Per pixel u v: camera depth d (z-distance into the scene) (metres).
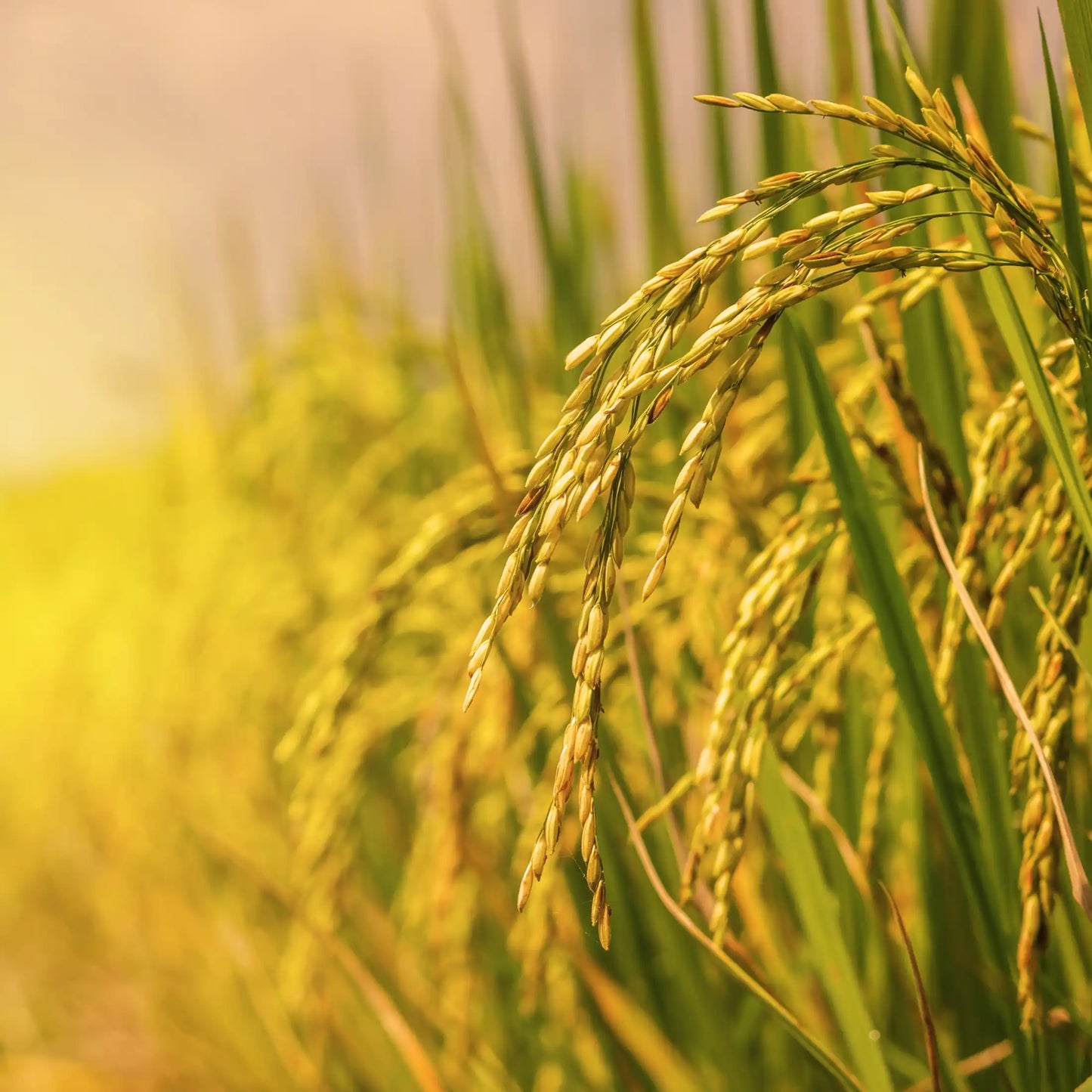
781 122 1.03
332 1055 1.44
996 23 0.94
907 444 0.81
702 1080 1.00
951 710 0.80
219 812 2.03
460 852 1.07
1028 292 0.81
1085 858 0.82
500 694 1.06
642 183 1.23
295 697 1.81
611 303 1.60
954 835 0.77
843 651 0.79
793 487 1.05
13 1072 2.00
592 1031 1.14
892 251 0.67
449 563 0.98
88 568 3.69
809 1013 0.92
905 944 0.76
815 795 0.87
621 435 1.10
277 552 2.26
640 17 1.18
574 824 1.02
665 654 1.02
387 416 1.96
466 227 1.52
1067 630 0.73
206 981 1.90
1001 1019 0.87
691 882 0.77
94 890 2.68
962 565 0.75
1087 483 0.74
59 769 3.04
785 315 0.77
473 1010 1.32
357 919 1.48
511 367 1.35
